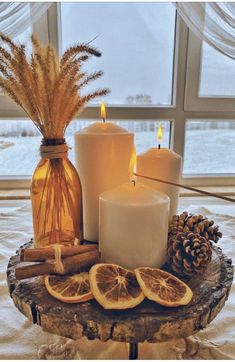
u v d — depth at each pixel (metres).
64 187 0.35
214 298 0.26
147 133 0.92
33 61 0.30
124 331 0.23
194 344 0.30
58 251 0.28
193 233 0.30
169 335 0.24
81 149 0.36
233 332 0.33
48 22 0.79
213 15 0.75
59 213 0.36
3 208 0.77
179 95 0.88
